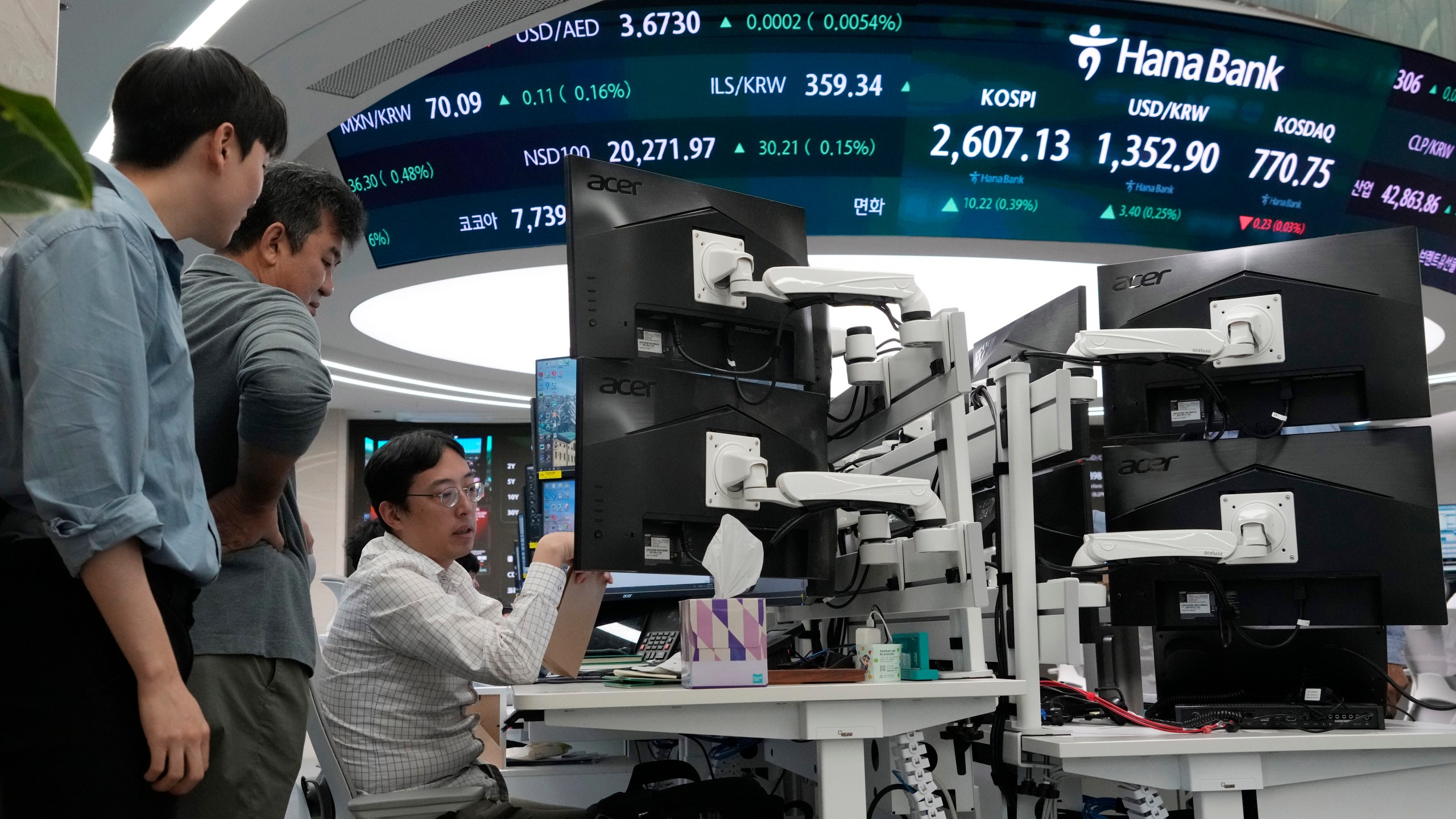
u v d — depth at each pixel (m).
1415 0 4.73
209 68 1.20
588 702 1.48
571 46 4.53
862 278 1.89
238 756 1.34
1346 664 2.07
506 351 6.93
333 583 2.58
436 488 2.11
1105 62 4.62
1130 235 4.73
